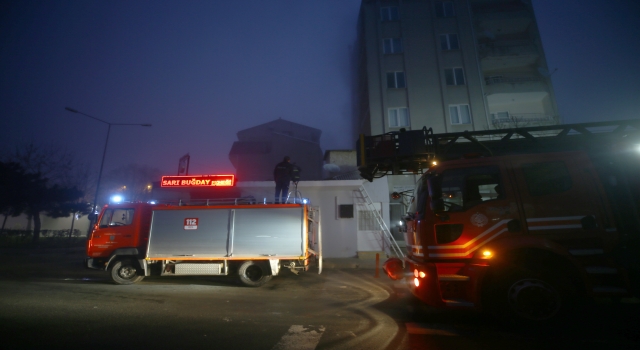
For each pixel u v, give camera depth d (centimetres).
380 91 2262
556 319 452
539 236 480
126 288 839
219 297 728
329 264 1370
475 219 505
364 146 802
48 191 2562
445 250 504
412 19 2367
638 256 446
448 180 543
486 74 2450
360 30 2741
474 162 541
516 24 2391
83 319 531
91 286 862
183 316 557
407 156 764
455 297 486
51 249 2369
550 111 2244
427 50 2298
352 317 553
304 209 918
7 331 463
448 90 2219
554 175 507
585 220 475
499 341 426
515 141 731
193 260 902
